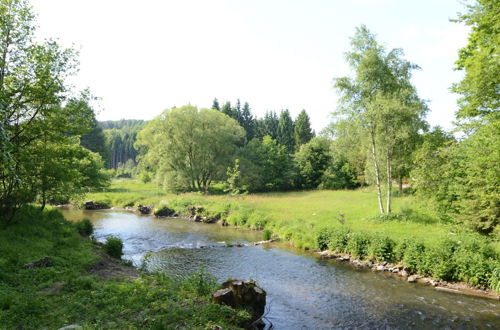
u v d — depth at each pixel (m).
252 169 58.53
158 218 34.22
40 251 13.18
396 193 40.97
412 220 23.27
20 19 15.67
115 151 150.00
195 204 37.03
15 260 11.66
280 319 10.52
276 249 20.55
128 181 77.19
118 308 8.70
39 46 15.83
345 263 17.34
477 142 17.30
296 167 67.25
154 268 16.14
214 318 8.46
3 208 15.63
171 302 9.32
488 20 14.68
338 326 10.09
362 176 52.44
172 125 50.69
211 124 53.97
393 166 31.84
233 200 37.88
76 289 10.03
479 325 10.22
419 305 11.78
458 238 15.66
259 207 32.34
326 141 67.50
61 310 8.40
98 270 12.76
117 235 24.84
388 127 24.97
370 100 25.86
